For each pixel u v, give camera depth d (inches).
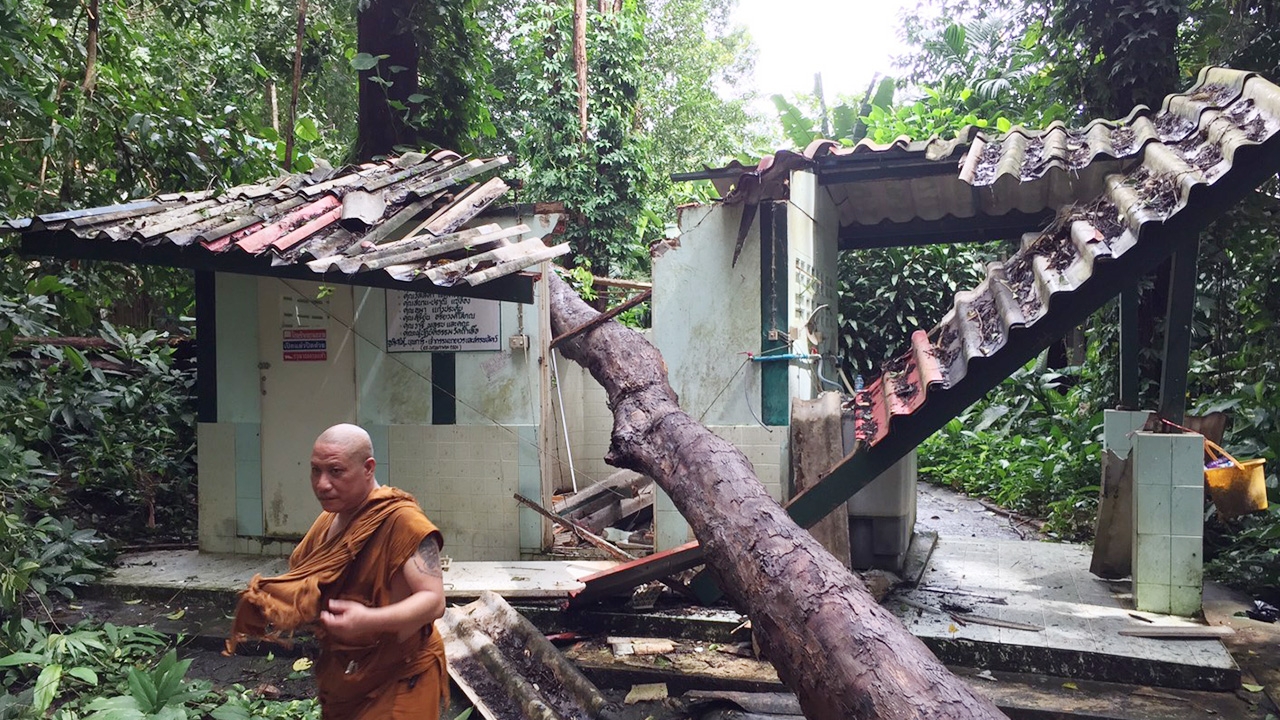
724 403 217.2
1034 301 171.9
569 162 508.1
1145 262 154.5
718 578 144.6
